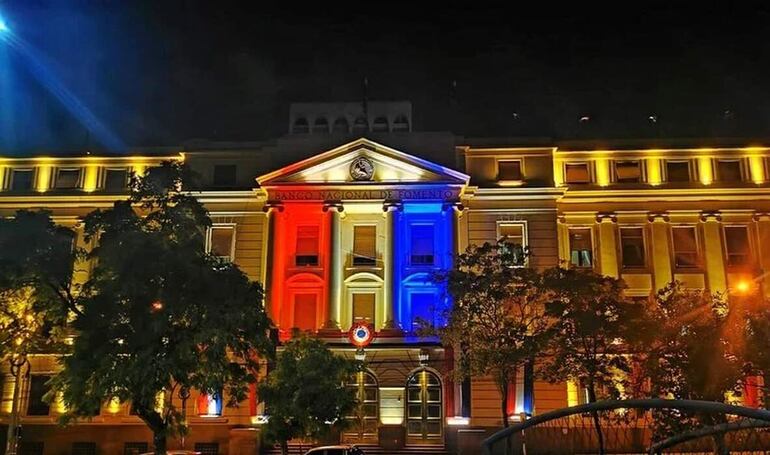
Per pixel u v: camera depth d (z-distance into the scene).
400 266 39.81
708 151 42.03
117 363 21.62
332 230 40.28
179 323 22.27
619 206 41.88
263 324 24.06
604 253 41.09
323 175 40.94
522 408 37.12
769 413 7.11
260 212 41.56
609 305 29.88
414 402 37.94
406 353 38.03
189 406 38.19
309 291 40.22
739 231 41.41
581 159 42.62
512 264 33.41
